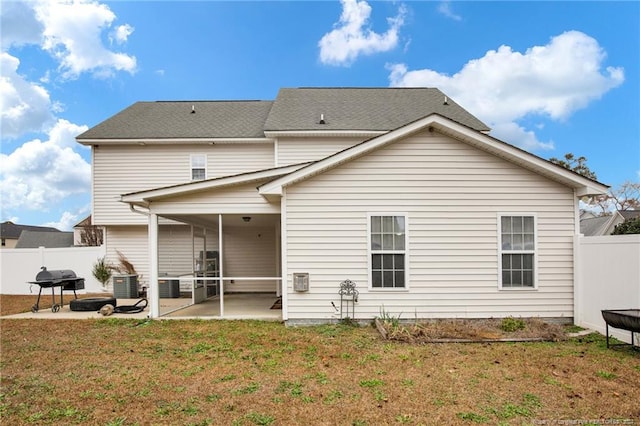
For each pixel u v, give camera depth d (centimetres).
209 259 1359
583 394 434
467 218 816
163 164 1443
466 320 801
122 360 580
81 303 1031
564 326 780
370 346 641
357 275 816
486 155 820
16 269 1554
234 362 565
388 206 820
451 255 812
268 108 1691
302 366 542
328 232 821
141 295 1416
